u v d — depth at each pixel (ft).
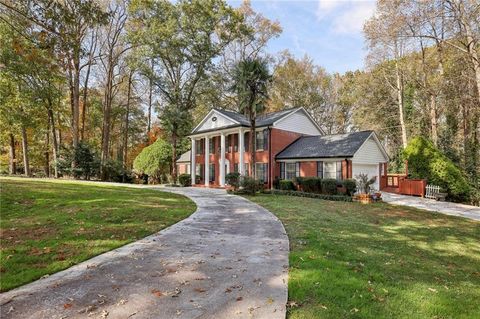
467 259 23.16
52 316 10.82
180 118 97.09
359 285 14.20
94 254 18.15
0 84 77.56
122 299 12.34
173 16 96.84
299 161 72.18
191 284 14.02
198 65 105.29
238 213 35.04
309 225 29.22
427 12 62.44
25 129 96.12
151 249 19.62
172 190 63.67
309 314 11.30
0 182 50.72
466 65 71.82
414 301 13.26
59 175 89.66
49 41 31.32
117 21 97.86
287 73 128.26
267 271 15.80
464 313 12.64
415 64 86.74
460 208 49.21
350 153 62.85
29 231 22.63
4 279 13.89
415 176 67.92
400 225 34.06
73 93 93.04
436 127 83.71
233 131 82.99
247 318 10.89
